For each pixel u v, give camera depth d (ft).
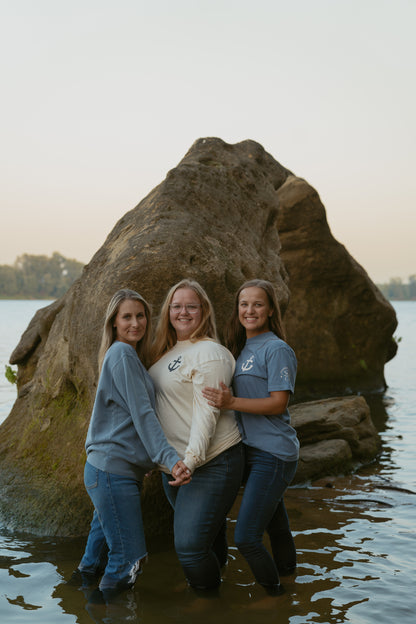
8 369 24.43
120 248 18.54
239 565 13.96
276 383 11.95
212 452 11.76
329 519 17.48
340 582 13.12
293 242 44.01
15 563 14.12
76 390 18.71
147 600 12.24
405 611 11.82
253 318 12.78
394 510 18.34
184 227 18.24
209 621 11.42
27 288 575.79
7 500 17.29
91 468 12.00
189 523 11.76
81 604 12.09
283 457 12.01
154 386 12.38
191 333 12.53
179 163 23.95
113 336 13.03
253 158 25.07
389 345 48.98
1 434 20.10
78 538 15.76
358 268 45.62
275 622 11.39
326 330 45.98
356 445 24.14
